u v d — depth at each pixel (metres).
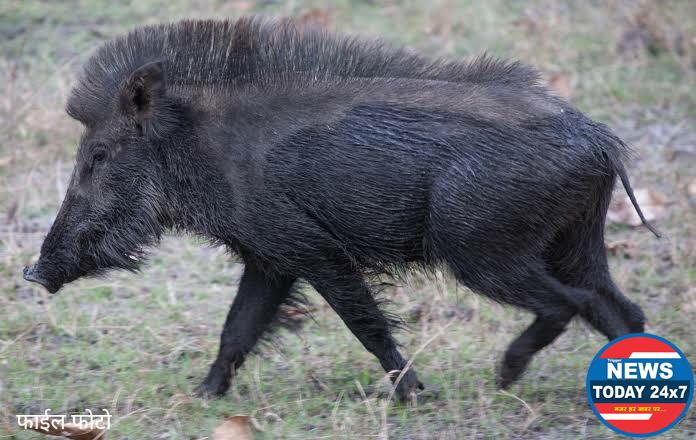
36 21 31.77
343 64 16.50
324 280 16.28
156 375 17.77
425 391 17.17
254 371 18.03
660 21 32.06
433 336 18.83
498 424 15.81
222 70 16.45
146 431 15.80
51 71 28.78
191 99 16.31
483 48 31.00
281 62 16.47
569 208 16.00
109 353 18.55
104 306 20.61
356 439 15.37
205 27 16.69
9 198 24.22
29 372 17.78
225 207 16.14
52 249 16.56
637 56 31.17
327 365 18.34
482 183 15.53
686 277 21.22
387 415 16.23
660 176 25.41
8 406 16.52
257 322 17.25
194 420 16.17
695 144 27.05
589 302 16.36
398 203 15.87
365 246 16.27
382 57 16.64
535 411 16.09
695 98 29.19
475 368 17.98
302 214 16.02
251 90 16.28
